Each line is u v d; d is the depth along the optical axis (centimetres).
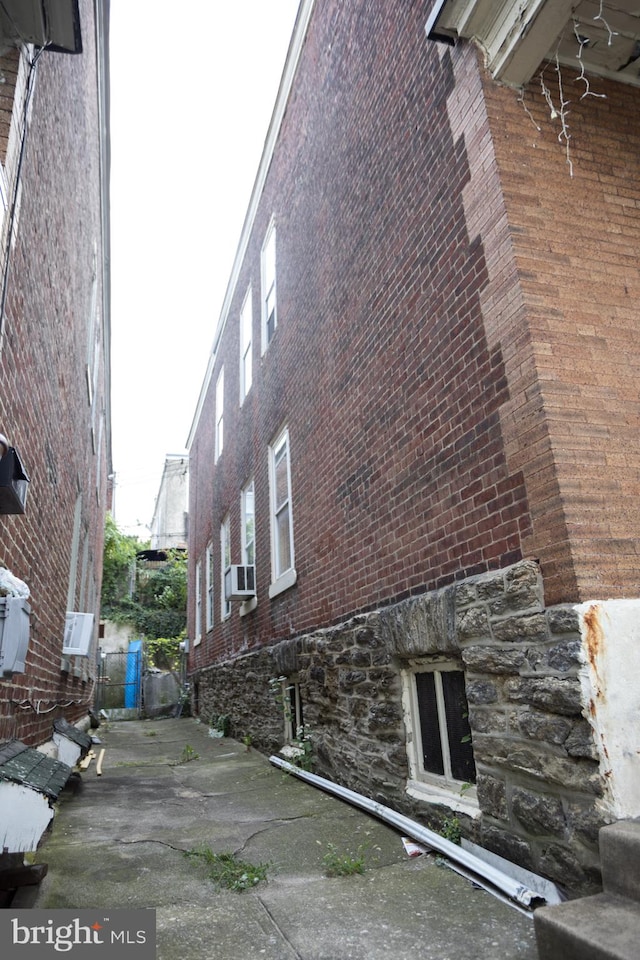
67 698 836
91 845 411
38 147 416
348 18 624
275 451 893
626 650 275
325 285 673
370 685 495
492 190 368
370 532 522
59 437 607
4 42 347
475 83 388
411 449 454
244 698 964
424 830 381
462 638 361
